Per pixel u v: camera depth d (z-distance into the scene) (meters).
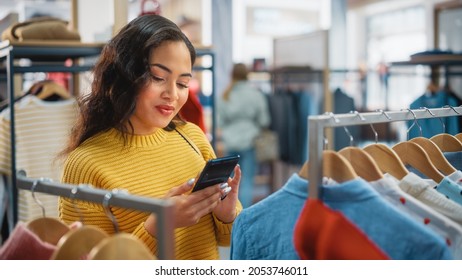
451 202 1.23
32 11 5.73
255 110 5.62
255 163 5.92
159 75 1.47
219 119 5.63
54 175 2.90
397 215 1.06
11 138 2.55
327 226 1.01
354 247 0.99
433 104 4.24
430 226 1.13
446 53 4.19
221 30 6.88
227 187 1.41
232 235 1.30
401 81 8.03
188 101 2.70
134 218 1.48
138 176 1.54
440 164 1.55
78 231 0.99
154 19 1.49
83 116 1.58
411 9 8.12
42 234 1.12
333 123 1.13
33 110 2.86
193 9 6.90
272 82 6.16
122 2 2.76
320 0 7.77
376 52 8.86
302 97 5.65
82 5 3.29
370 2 8.67
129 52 1.47
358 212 1.09
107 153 1.53
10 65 2.47
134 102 1.49
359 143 5.89
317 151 1.10
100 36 3.35
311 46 5.54
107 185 1.48
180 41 1.49
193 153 1.70
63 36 2.64
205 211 1.37
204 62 6.75
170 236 0.88
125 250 0.92
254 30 7.41
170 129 1.70
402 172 1.32
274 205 1.22
